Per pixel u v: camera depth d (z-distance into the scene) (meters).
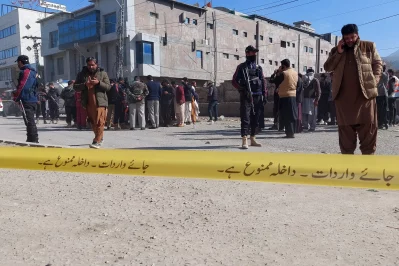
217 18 45.12
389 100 10.79
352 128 4.20
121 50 35.41
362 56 3.98
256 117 6.46
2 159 3.23
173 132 10.09
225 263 2.30
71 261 2.37
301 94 9.07
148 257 2.40
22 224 2.99
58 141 7.93
